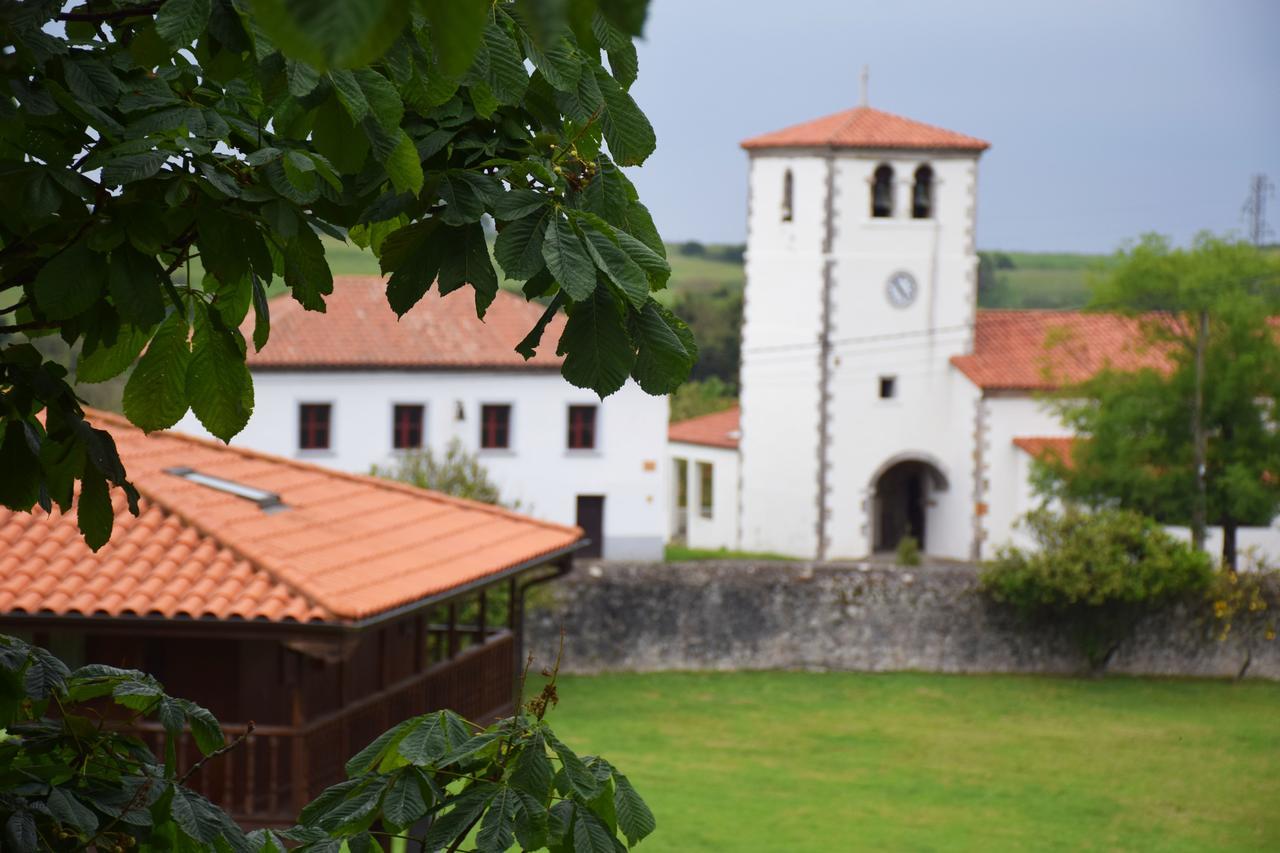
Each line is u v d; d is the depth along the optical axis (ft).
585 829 12.90
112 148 10.73
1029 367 175.22
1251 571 138.00
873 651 133.08
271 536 56.29
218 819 12.11
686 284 533.14
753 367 179.83
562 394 158.10
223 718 52.80
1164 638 135.23
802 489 177.88
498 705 66.28
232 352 12.39
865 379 176.96
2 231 11.38
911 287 176.45
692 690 124.67
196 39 9.49
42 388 12.14
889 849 87.25
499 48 9.69
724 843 86.63
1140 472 146.72
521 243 10.05
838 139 174.60
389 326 157.17
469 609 114.93
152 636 51.39
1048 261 580.71
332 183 10.64
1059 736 115.75
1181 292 144.97
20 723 12.86
